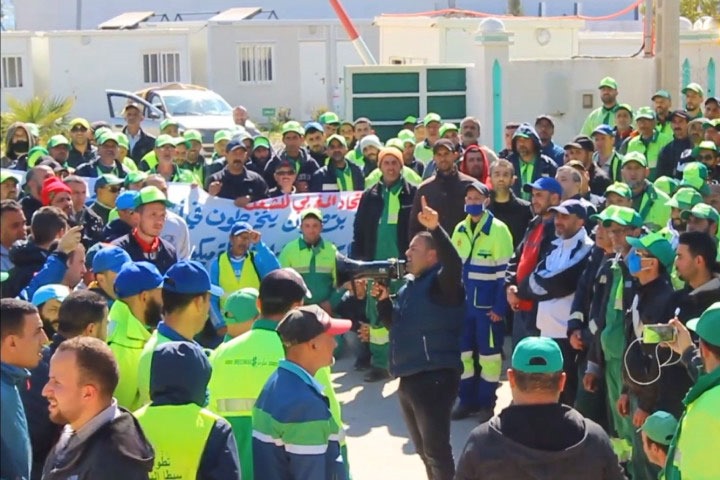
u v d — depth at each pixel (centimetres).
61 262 710
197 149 1382
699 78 2000
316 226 1051
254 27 4053
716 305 513
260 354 543
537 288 828
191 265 538
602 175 1169
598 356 746
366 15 4941
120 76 4084
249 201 1163
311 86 4091
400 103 1966
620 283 717
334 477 507
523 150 1155
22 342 454
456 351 690
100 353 434
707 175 1034
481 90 1920
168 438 461
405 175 1238
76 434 434
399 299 700
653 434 554
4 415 447
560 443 445
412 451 866
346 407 983
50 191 942
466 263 927
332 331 508
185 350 472
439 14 3083
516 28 2584
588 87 1931
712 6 3766
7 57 4022
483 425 459
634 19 5069
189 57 4081
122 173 1248
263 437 496
